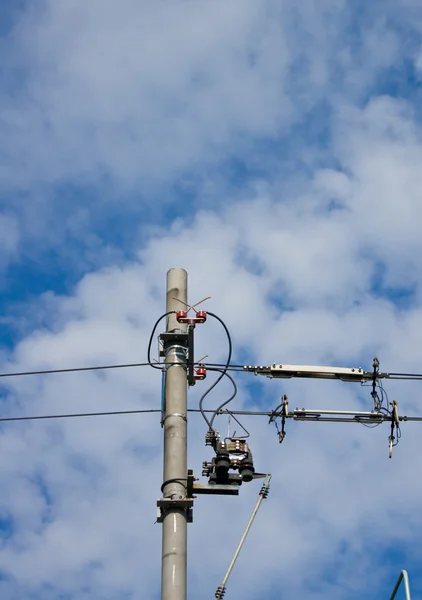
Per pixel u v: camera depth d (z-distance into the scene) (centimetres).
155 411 1728
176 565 1444
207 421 1756
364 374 1833
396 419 1812
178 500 1498
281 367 1819
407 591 1452
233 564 1544
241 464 1627
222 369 1794
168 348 1708
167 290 1797
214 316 1778
